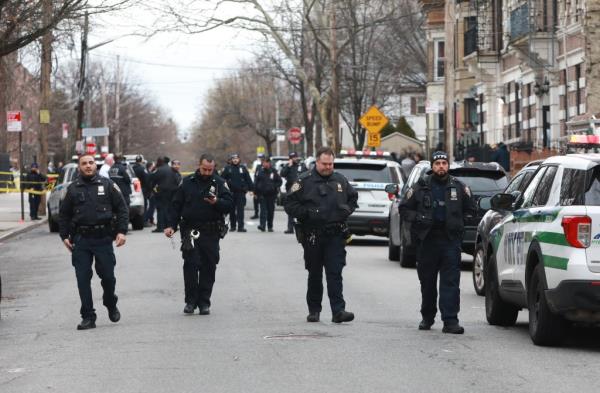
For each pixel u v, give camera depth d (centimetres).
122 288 3766
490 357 2306
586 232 2286
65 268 4578
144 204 7419
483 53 9650
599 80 6044
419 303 3297
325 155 2827
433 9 12406
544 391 1945
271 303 3300
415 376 2086
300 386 1992
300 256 4972
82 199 2830
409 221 2692
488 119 10094
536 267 2448
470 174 4306
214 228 3059
